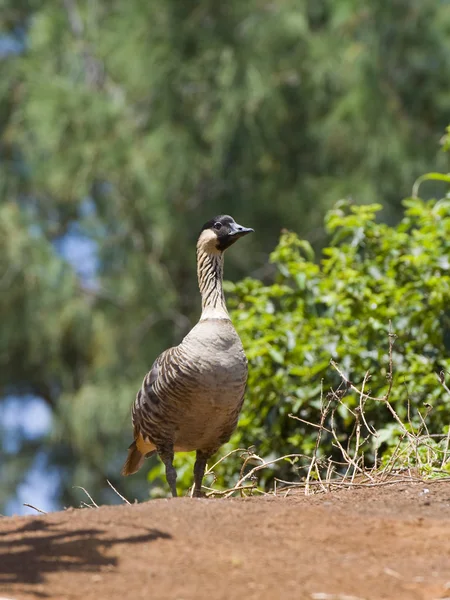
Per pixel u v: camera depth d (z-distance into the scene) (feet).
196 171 59.67
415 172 60.44
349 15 60.18
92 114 59.21
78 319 61.36
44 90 59.52
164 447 27.35
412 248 34.96
